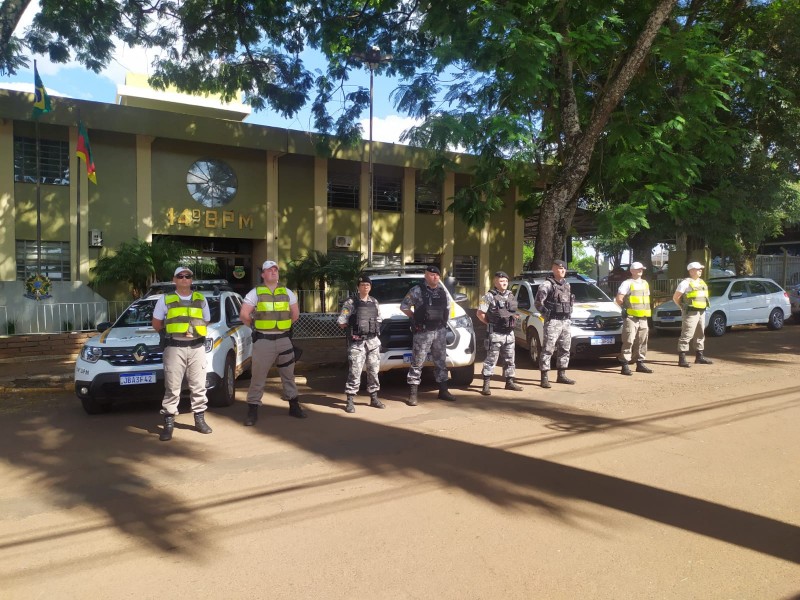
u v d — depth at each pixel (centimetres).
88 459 581
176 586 338
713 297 1523
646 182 1357
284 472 527
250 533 405
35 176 1512
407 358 831
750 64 1351
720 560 357
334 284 1686
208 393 786
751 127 1598
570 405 765
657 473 503
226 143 1647
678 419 680
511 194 2192
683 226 1620
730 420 671
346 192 1931
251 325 712
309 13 1366
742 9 1520
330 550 377
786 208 1895
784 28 1463
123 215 1602
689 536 388
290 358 721
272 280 714
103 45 1326
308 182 1852
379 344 788
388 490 478
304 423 705
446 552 372
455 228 2100
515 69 1004
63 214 1539
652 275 2272
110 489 496
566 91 1235
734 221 1576
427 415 732
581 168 1244
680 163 1280
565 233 1300
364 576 345
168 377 647
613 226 1197
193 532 409
